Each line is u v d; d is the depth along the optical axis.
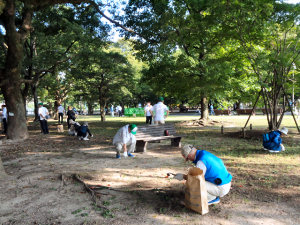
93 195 4.18
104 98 24.88
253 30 10.23
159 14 11.95
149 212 3.57
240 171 5.62
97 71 23.05
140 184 4.82
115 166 6.28
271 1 9.23
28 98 37.91
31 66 18.72
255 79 14.88
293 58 10.16
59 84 32.31
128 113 34.97
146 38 12.48
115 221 3.30
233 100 21.69
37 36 17.02
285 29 10.30
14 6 10.39
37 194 4.37
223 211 3.57
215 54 16.03
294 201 3.90
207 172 3.55
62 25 16.23
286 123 17.05
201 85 13.15
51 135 13.23
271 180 4.95
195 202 3.51
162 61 15.16
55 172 5.74
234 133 11.55
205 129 14.74
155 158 7.17
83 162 6.80
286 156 7.08
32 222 3.32
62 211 3.65
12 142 10.94
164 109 10.01
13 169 6.24
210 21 11.04
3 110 14.84
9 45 10.80
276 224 3.19
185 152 3.64
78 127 11.70
